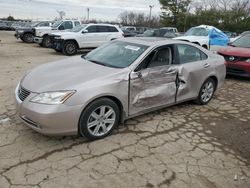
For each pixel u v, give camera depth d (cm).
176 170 330
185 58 505
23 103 352
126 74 400
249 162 362
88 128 372
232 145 405
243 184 315
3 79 714
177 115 506
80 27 1497
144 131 427
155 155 359
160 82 448
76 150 358
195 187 303
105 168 323
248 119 511
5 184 285
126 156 351
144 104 434
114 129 425
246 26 4466
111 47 495
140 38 513
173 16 4775
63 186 288
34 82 372
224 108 566
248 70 800
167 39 507
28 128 409
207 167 342
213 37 1372
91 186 291
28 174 304
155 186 299
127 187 293
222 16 4681
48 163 326
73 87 352
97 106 372
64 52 1396
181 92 495
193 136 424
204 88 561
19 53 1379
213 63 562
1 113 461
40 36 1742
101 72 395
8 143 365
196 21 4769
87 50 1508
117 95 389
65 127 348
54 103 338
